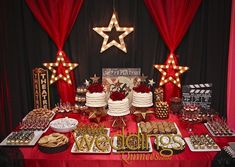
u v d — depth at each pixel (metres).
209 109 3.58
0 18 3.75
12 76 3.92
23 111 4.02
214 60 3.81
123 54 3.85
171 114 3.66
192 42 3.77
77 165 2.63
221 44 3.77
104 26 3.75
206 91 3.64
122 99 3.16
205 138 2.91
